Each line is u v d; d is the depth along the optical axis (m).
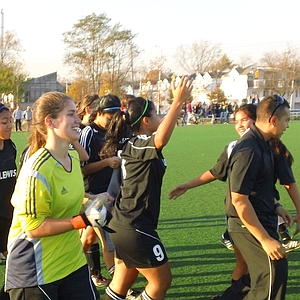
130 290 4.57
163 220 7.45
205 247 6.04
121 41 50.28
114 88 49.66
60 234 2.92
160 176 3.72
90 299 3.13
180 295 4.63
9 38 46.69
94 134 4.78
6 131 4.84
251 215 3.42
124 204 3.73
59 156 2.99
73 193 3.01
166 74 60.44
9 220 5.05
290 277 5.06
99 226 2.87
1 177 4.96
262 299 3.55
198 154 16.77
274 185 3.75
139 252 3.66
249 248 3.61
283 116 3.53
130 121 3.85
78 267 3.11
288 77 64.56
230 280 4.96
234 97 78.12
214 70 69.00
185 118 39.69
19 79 45.22
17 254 2.94
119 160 4.41
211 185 10.55
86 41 49.75
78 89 49.78
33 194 2.82
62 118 2.95
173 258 5.64
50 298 2.96
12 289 2.97
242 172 3.41
